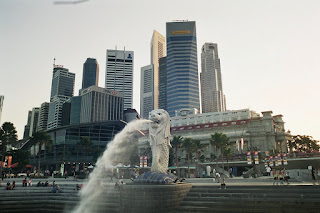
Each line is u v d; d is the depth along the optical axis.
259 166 71.69
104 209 27.98
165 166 28.59
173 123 147.62
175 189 24.91
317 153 65.00
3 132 63.69
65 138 106.31
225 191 27.53
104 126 114.31
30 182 40.50
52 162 107.06
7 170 84.06
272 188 27.14
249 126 107.25
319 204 22.56
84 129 110.56
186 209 24.50
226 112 134.12
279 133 106.75
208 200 26.11
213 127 116.00
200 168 77.69
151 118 29.09
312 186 26.31
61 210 30.28
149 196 23.23
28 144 123.00
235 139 106.75
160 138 28.81
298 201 23.31
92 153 107.88
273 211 23.09
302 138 114.69
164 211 23.42
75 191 34.59
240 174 80.94
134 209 23.39
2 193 33.66
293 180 41.47
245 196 25.98
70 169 103.44
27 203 31.89
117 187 31.69
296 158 65.50
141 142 87.62
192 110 172.00
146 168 58.44
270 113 107.56
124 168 58.78
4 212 30.02
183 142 81.50
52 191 35.00
